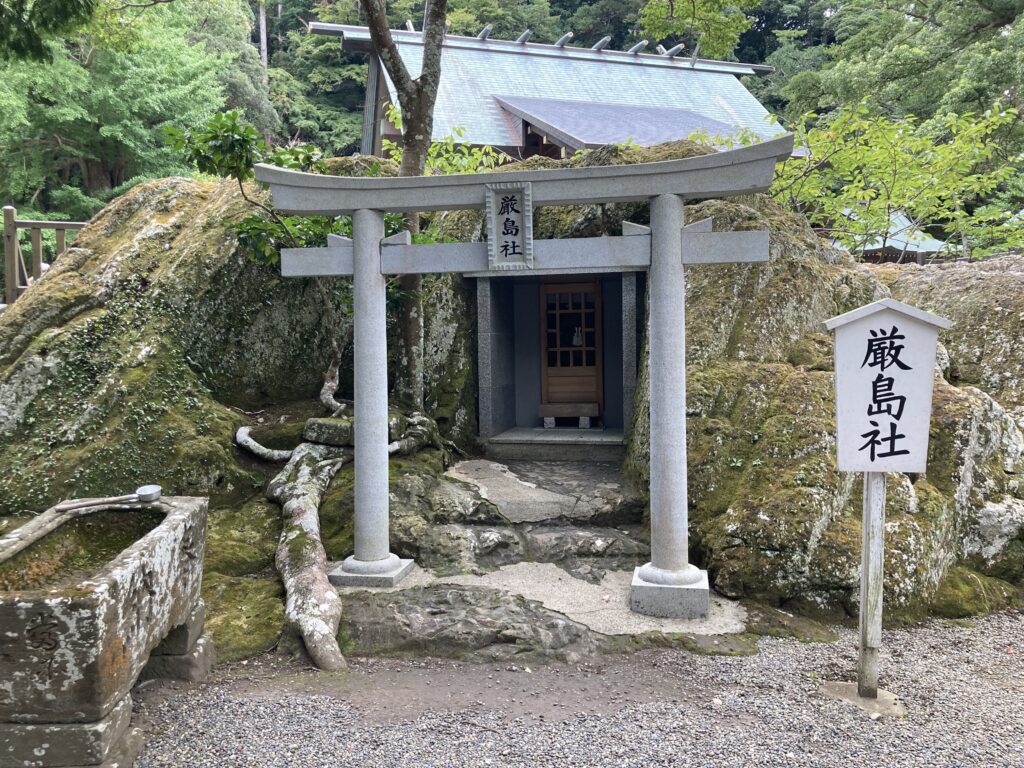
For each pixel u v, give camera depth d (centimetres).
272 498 598
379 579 504
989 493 558
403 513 573
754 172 450
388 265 513
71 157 1661
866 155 920
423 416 698
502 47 1664
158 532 351
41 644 279
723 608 481
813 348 611
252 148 605
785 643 444
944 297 813
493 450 762
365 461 512
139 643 318
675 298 468
